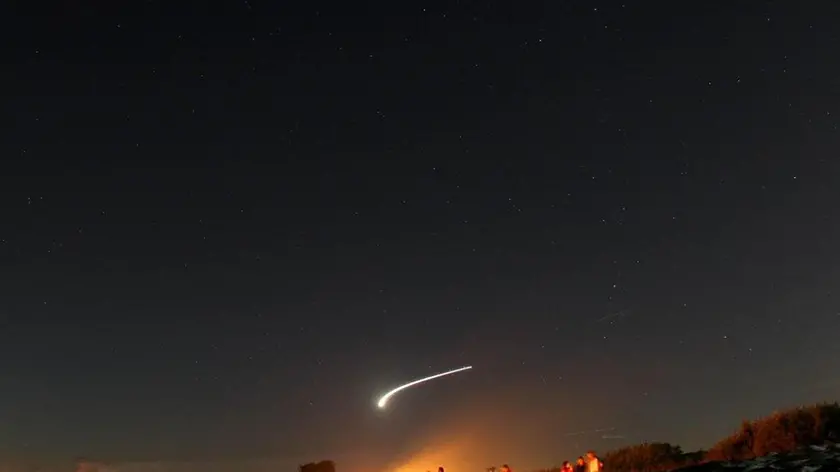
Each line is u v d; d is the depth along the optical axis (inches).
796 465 797.2
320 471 2165.4
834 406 1056.8
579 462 1118.4
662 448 1298.0
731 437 1103.6
